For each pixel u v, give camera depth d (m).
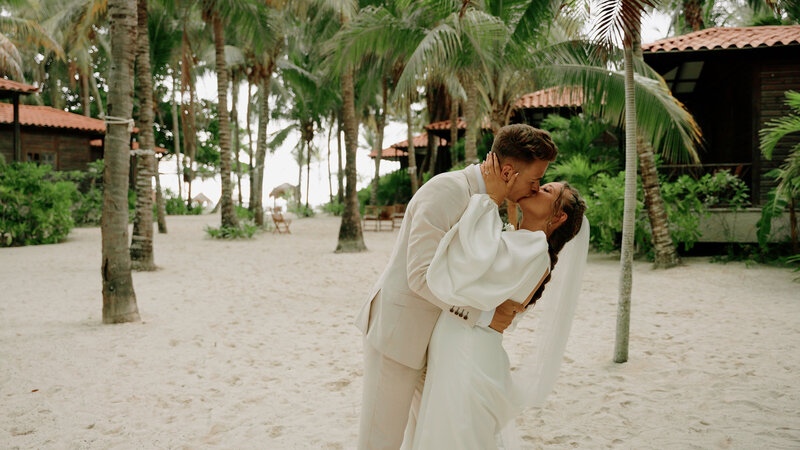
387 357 1.91
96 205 23.50
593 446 3.03
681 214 10.48
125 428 3.36
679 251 11.96
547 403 3.71
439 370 1.81
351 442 3.13
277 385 4.18
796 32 11.73
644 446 3.02
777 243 10.65
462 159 23.95
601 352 4.95
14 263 11.75
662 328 5.79
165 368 4.63
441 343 1.82
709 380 4.08
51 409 3.69
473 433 1.78
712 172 13.28
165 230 20.00
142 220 10.79
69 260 12.27
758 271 9.27
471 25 9.16
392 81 25.62
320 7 15.05
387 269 1.97
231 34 22.41
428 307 1.87
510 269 1.68
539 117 19.50
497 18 9.19
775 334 5.38
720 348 4.94
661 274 9.41
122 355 5.00
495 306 1.69
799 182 9.13
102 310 6.70
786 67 11.62
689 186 10.62
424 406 1.85
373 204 29.83
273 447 3.08
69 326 6.16
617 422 3.36
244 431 3.31
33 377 4.37
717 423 3.29
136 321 6.41
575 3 6.00
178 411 3.65
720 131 15.07
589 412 3.53
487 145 21.17
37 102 34.66
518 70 10.04
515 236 1.75
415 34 10.84
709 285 8.27
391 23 10.84
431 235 1.75
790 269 9.37
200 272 10.64
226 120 18.03
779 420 3.30
